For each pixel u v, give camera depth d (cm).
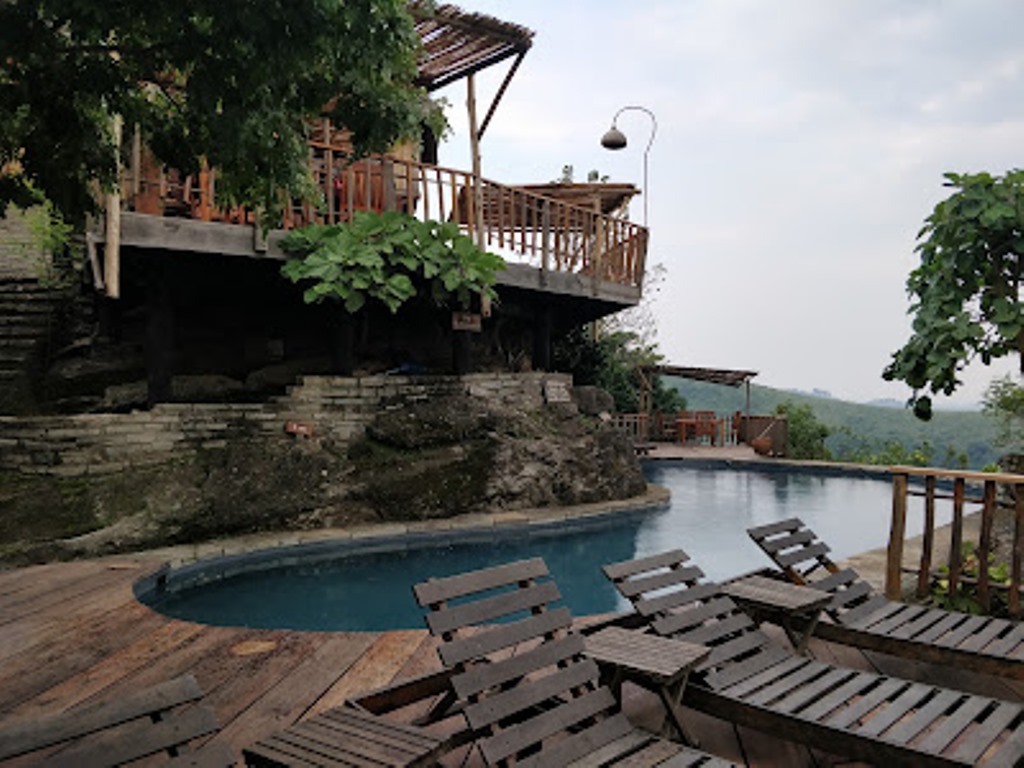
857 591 488
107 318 1084
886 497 1357
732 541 988
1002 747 277
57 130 368
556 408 1242
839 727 293
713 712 325
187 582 761
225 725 341
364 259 980
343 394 1045
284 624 645
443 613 294
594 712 303
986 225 575
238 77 315
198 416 946
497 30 1067
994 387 1534
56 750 311
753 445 1941
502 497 1059
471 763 309
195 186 985
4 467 849
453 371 1222
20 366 1032
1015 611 493
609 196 1501
